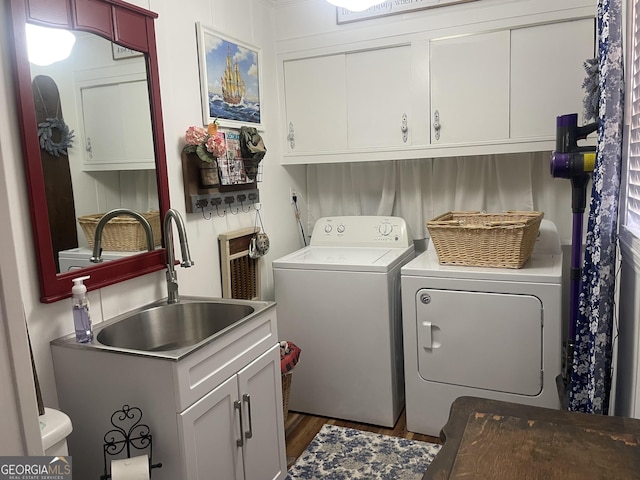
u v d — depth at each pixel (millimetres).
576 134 1916
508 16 2486
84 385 1597
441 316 2428
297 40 2957
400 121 2787
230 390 1716
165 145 2143
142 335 1925
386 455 2359
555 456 974
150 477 1545
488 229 2320
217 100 2471
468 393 2424
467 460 973
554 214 2793
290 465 2312
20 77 1495
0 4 1458
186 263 1886
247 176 2668
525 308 2260
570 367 2031
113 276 1839
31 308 1561
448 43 2627
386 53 2771
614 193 1571
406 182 3113
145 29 1972
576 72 2414
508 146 2586
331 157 2977
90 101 1743
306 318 2705
